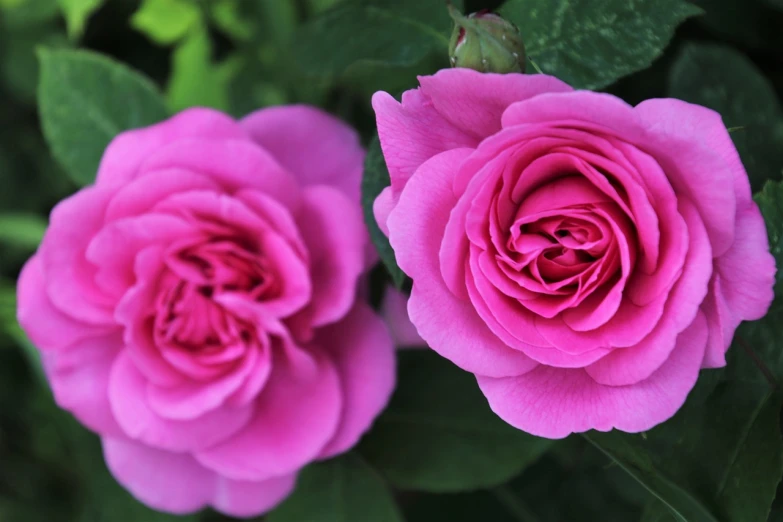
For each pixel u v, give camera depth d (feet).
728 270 1.28
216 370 1.50
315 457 1.49
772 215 1.36
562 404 1.30
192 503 1.53
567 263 1.31
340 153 1.54
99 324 1.51
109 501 1.69
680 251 1.27
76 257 1.49
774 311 1.36
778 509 1.40
